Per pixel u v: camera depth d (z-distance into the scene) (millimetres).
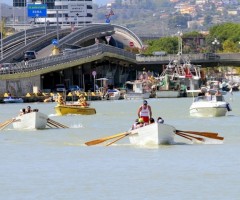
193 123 116375
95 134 98625
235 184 60625
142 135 81625
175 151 77375
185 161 71250
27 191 59500
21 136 96062
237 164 69250
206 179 62688
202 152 76625
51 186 61125
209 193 57750
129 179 63281
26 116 104875
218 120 121812
